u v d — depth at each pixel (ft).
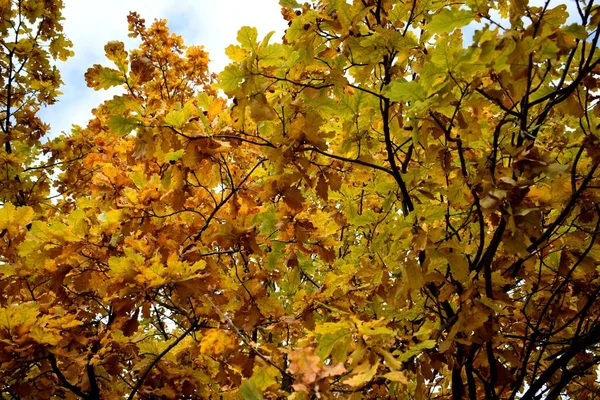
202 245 7.41
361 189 8.43
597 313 7.59
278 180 6.02
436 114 5.86
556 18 4.49
